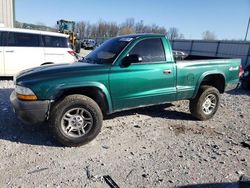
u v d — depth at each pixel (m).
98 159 3.92
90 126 4.33
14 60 9.23
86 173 3.53
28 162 3.74
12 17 15.83
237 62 6.25
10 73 9.30
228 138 5.00
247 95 9.78
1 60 9.09
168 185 3.33
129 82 4.61
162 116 6.05
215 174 3.63
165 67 5.00
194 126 5.55
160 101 5.14
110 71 4.43
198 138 4.91
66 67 4.40
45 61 9.62
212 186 3.35
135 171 3.63
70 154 4.04
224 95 9.40
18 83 4.13
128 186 3.27
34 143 4.35
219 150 4.41
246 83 10.86
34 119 4.10
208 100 5.86
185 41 29.20
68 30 33.12
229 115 6.59
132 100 4.74
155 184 3.34
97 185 3.27
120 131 5.02
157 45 5.00
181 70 5.23
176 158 4.05
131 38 4.89
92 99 4.39
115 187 3.24
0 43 9.05
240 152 4.38
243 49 22.81
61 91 4.18
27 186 3.18
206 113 5.89
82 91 4.46
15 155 3.92
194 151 4.33
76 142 4.26
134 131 5.07
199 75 5.52
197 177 3.54
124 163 3.84
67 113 4.19
